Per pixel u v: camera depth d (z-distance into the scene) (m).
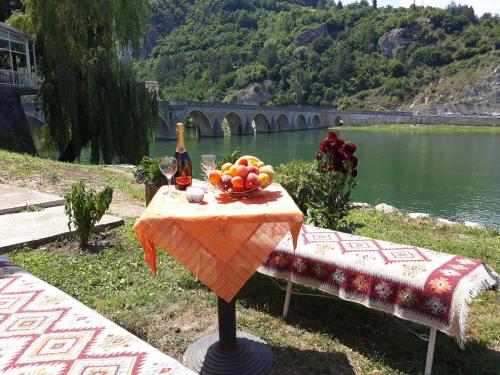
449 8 165.75
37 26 19.52
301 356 3.61
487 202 21.67
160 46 156.38
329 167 5.96
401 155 41.91
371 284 3.67
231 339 3.45
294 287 4.95
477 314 4.52
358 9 175.75
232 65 146.25
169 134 53.34
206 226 3.01
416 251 3.96
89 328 2.92
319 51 149.38
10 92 20.05
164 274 5.14
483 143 54.81
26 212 7.47
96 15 19.53
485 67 123.62
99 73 19.83
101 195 5.96
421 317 3.40
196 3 180.38
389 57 148.50
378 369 3.48
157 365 2.52
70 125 20.28
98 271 5.16
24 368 2.49
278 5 195.00
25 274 3.84
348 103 129.25
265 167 3.75
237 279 3.05
